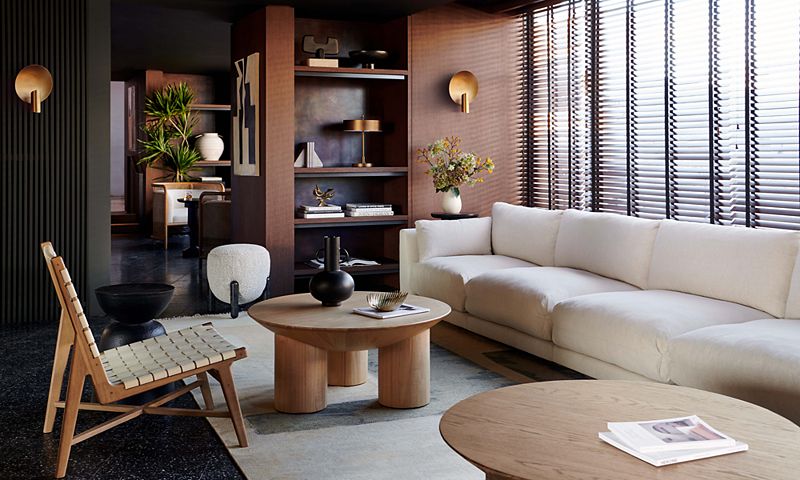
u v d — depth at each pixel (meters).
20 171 5.75
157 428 3.54
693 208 5.49
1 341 5.19
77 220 5.91
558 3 6.60
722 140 5.22
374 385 4.20
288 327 3.54
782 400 3.05
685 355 3.49
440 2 6.35
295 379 3.70
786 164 4.78
